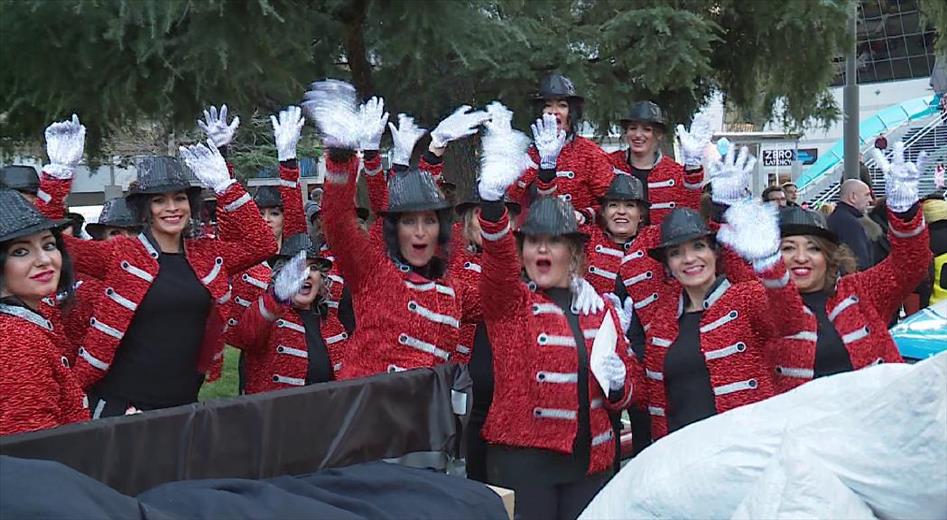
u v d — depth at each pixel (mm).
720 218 4316
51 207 4340
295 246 5023
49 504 1878
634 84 11164
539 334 3885
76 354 4785
